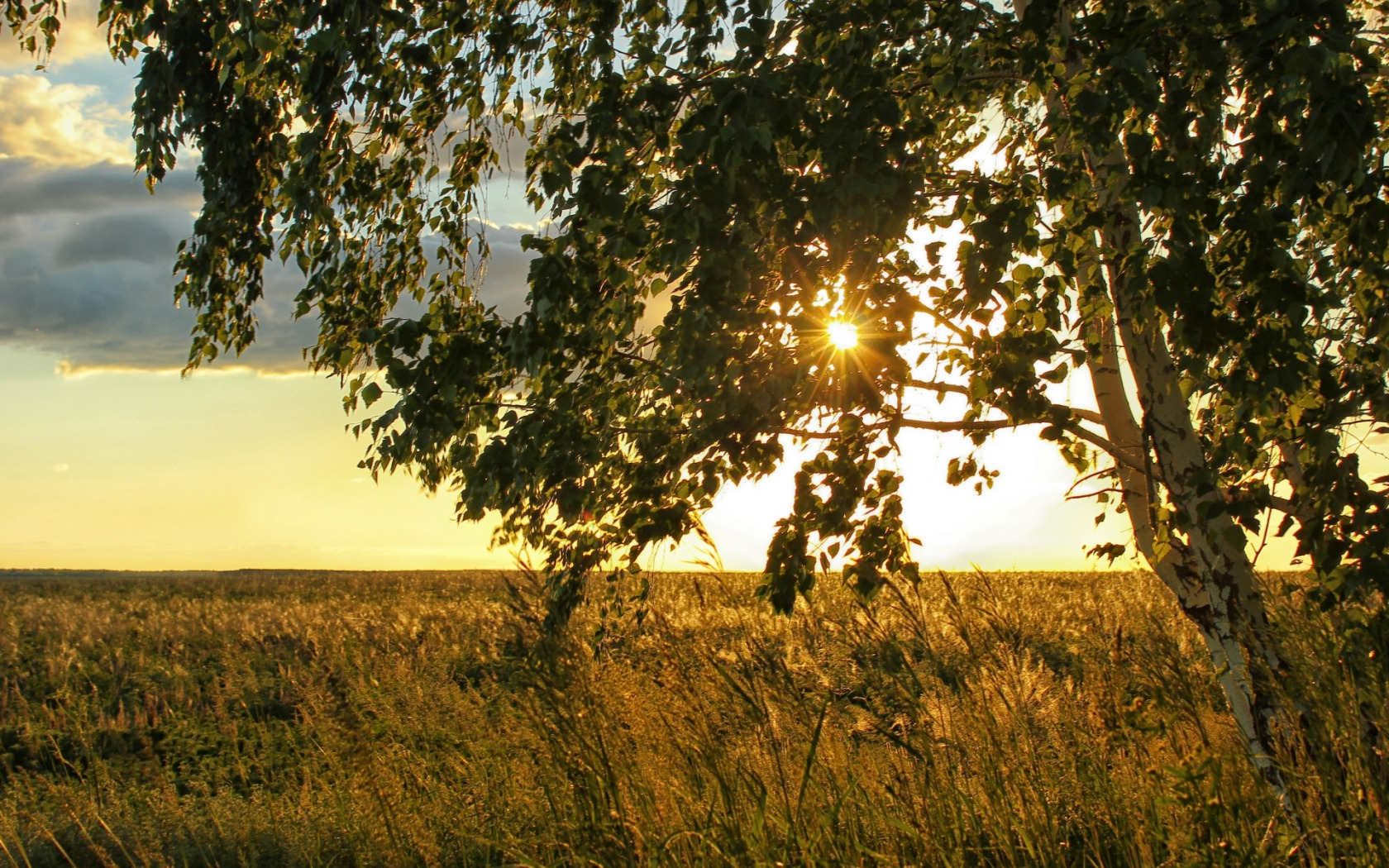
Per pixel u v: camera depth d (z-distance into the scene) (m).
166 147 4.08
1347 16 2.30
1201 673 2.84
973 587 2.87
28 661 11.61
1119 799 2.47
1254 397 2.45
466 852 3.04
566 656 2.89
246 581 33.34
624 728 2.83
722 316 2.75
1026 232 2.63
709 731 2.67
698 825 2.43
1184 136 2.47
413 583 29.58
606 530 3.78
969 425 3.15
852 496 3.20
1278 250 2.41
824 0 2.95
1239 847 2.12
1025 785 2.50
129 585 31.28
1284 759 2.44
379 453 3.20
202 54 3.93
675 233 2.67
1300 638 2.56
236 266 4.53
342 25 3.28
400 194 4.56
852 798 2.57
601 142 2.79
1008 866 2.39
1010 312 2.70
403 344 3.14
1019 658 2.75
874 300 2.77
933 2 3.00
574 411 3.51
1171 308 2.44
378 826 3.41
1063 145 3.13
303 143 3.49
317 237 4.20
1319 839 2.08
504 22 3.84
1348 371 2.55
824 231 2.60
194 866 3.83
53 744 5.91
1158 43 2.64
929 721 2.57
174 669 9.76
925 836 2.46
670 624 2.83
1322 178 2.29
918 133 2.98
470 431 3.53
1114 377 3.77
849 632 2.69
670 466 3.45
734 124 2.51
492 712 4.18
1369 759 2.15
